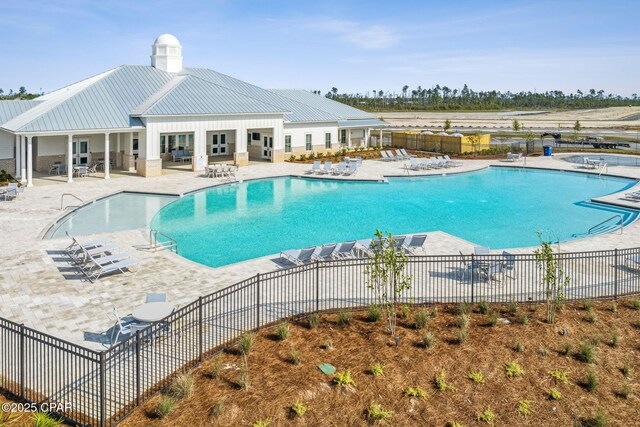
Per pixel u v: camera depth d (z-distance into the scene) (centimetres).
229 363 1167
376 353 1207
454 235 2478
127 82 4278
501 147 5784
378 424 981
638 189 3541
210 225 2628
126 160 4084
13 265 1844
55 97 4325
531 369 1163
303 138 5044
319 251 1984
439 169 4497
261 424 955
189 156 4600
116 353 998
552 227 2633
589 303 1470
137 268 1844
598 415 1011
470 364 1170
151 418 976
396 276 1442
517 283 1691
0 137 3725
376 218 2812
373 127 5906
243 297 1554
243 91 4900
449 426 988
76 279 1722
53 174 3800
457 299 1541
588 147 6216
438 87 19325
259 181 3894
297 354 1181
